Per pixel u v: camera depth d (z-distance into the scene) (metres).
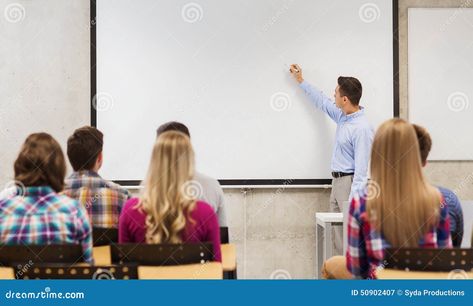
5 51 4.86
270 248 4.95
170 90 4.90
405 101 4.93
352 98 4.50
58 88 4.88
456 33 4.91
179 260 2.23
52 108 4.88
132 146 4.90
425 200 2.12
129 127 4.89
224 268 2.62
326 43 4.88
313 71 4.89
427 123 4.93
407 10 4.91
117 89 4.89
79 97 4.89
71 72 4.89
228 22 4.87
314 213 4.96
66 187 2.97
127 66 4.88
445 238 2.19
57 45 4.88
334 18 4.87
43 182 2.39
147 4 4.86
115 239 2.84
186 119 4.91
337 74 4.89
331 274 2.54
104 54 4.88
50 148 2.41
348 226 2.23
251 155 4.92
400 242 2.14
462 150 4.94
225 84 4.89
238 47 4.88
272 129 4.91
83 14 4.88
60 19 4.87
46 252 2.22
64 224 2.36
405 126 2.15
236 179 4.92
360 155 4.48
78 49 4.89
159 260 2.23
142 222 2.42
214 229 2.43
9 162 4.86
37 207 2.37
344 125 4.58
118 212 3.01
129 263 2.18
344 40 4.88
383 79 4.89
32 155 2.38
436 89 4.93
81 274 2.04
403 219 2.13
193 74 4.89
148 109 4.90
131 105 4.90
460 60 4.92
